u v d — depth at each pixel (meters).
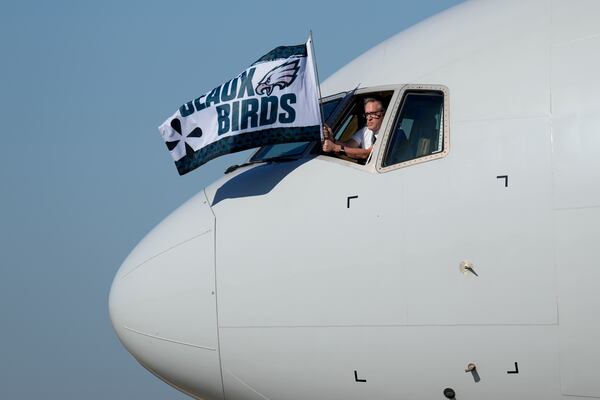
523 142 34.00
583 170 33.22
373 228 35.22
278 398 37.91
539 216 33.34
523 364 33.69
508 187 33.75
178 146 38.41
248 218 37.75
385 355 35.28
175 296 38.69
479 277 33.81
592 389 33.22
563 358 33.25
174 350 39.12
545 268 33.19
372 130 37.31
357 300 35.38
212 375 38.66
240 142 37.66
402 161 35.69
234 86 38.22
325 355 36.22
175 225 39.75
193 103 38.47
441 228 34.31
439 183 34.59
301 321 36.31
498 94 35.00
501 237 33.62
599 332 32.78
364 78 38.84
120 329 40.78
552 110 34.09
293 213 36.78
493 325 33.75
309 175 37.25
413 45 38.66
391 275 34.84
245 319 37.31
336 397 36.66
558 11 36.19
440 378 34.78
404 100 36.66
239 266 37.44
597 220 32.84
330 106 39.25
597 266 32.72
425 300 34.44
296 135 37.31
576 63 34.56
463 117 35.06
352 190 35.94
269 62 38.12
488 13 37.84
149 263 39.66
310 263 36.09
